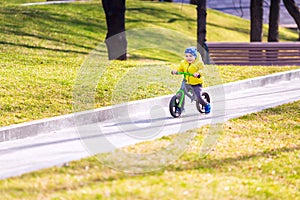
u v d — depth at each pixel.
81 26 26.22
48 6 29.83
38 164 8.06
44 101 12.37
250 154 8.91
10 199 6.38
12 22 23.88
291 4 25.12
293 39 38.66
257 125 11.05
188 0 47.09
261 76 17.11
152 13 32.78
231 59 20.72
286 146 9.62
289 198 7.30
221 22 36.75
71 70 15.96
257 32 24.70
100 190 6.59
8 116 11.29
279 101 13.75
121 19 19.25
